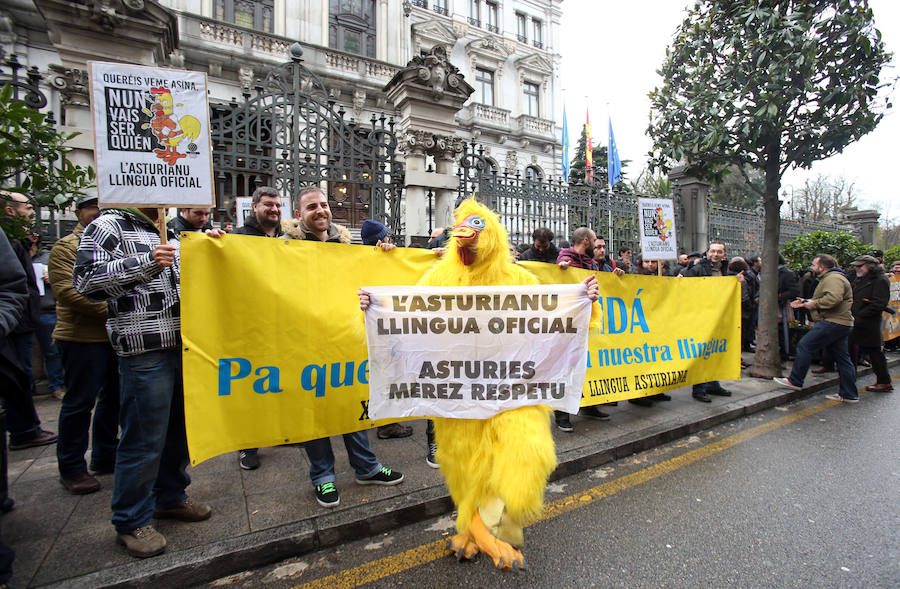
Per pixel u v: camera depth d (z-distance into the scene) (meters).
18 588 2.07
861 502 3.12
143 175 2.29
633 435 4.12
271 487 3.12
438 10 21.56
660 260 5.21
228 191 10.86
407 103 6.20
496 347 2.46
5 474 2.33
